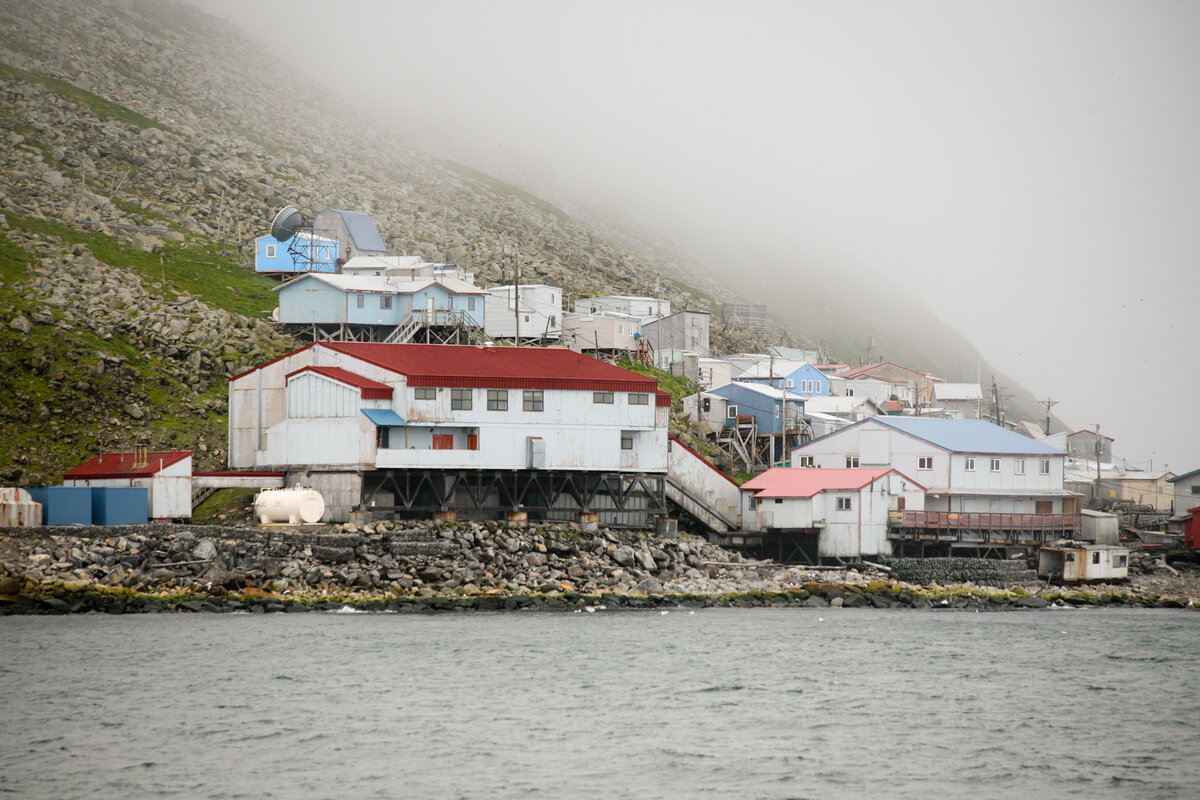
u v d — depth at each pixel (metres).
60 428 96.19
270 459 90.12
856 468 107.38
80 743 44.62
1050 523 106.75
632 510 94.12
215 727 47.19
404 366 89.12
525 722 49.41
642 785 41.38
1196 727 51.47
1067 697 57.22
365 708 50.75
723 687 57.06
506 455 89.06
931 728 50.34
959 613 88.19
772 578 92.81
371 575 79.56
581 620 75.56
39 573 72.69
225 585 75.75
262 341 116.56
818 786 41.75
